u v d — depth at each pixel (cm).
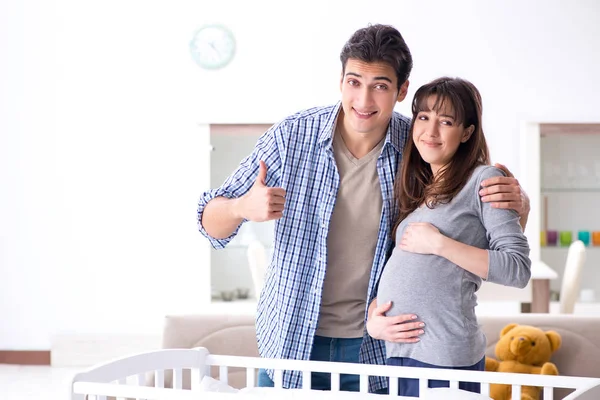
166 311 497
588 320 291
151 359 196
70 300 500
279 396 162
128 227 497
